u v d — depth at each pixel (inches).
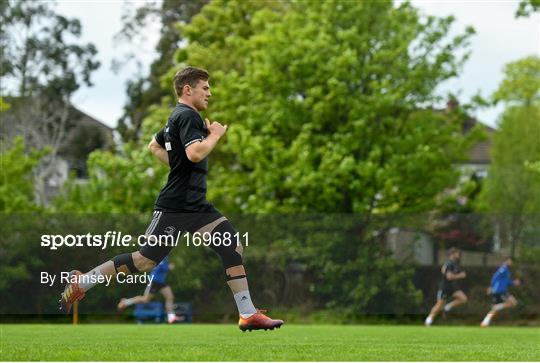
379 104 3791.8
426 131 3914.9
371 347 1277.1
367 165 3678.6
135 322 3041.3
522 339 1758.1
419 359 995.9
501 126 6510.8
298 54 3961.6
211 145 1019.9
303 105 3914.9
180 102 1062.4
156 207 1061.8
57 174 6707.7
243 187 4092.0
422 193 3902.6
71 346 1240.2
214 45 5036.9
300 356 1010.1
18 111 6835.6
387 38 4005.9
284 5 5152.6
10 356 980.6
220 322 3085.6
